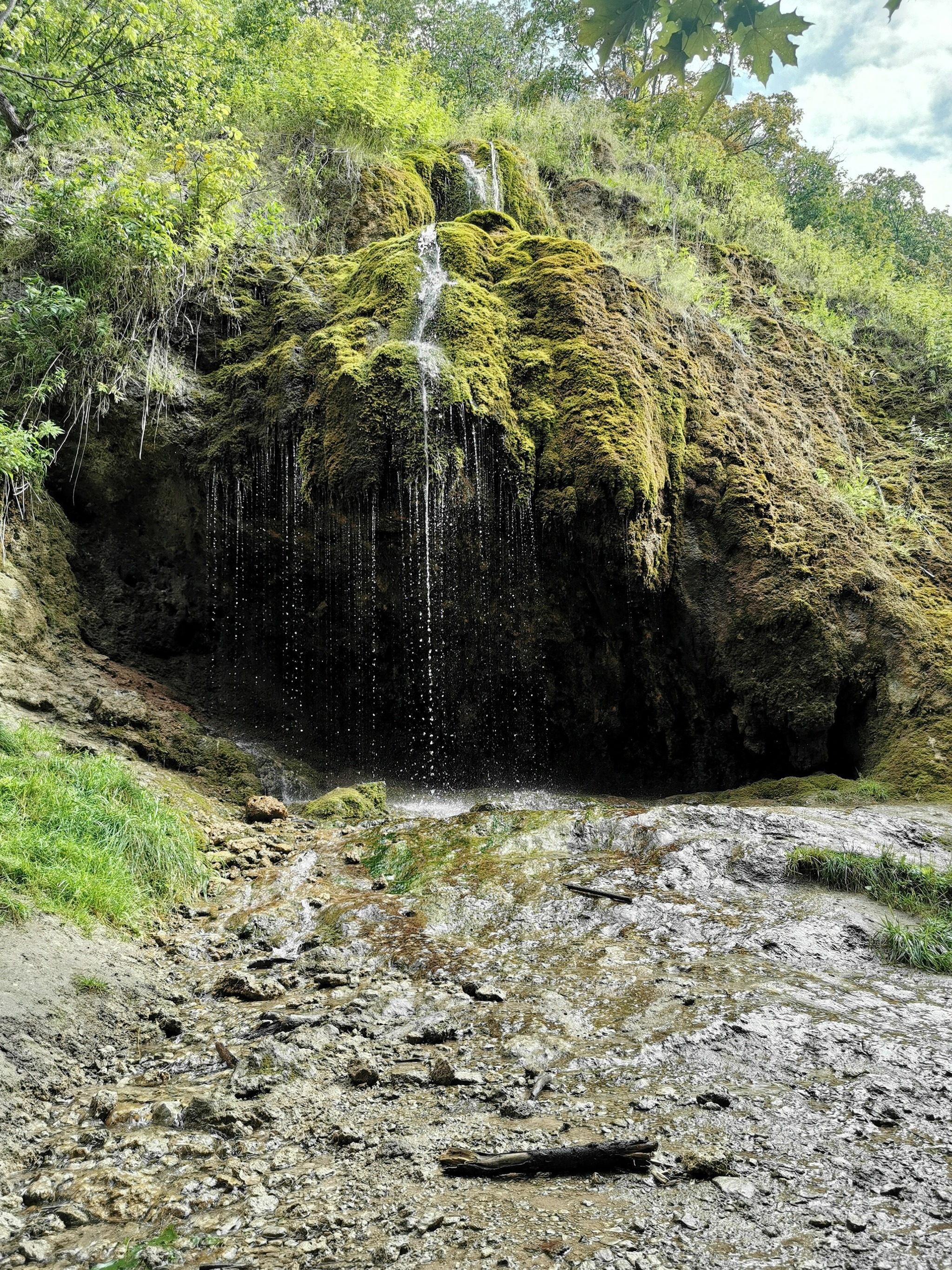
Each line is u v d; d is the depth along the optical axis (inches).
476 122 542.0
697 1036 142.5
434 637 326.6
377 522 308.2
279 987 176.1
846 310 522.0
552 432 311.7
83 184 331.0
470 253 347.9
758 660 324.5
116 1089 140.5
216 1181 111.8
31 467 289.7
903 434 452.8
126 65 395.5
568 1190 104.5
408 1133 120.0
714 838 229.3
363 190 422.3
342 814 290.4
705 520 339.6
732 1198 100.4
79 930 183.9
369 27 625.0
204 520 339.3
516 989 167.3
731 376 396.8
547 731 346.6
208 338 357.1
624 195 513.0
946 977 169.3
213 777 303.3
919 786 291.3
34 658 290.7
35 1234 102.7
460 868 228.8
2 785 213.5
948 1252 89.4
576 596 320.8
